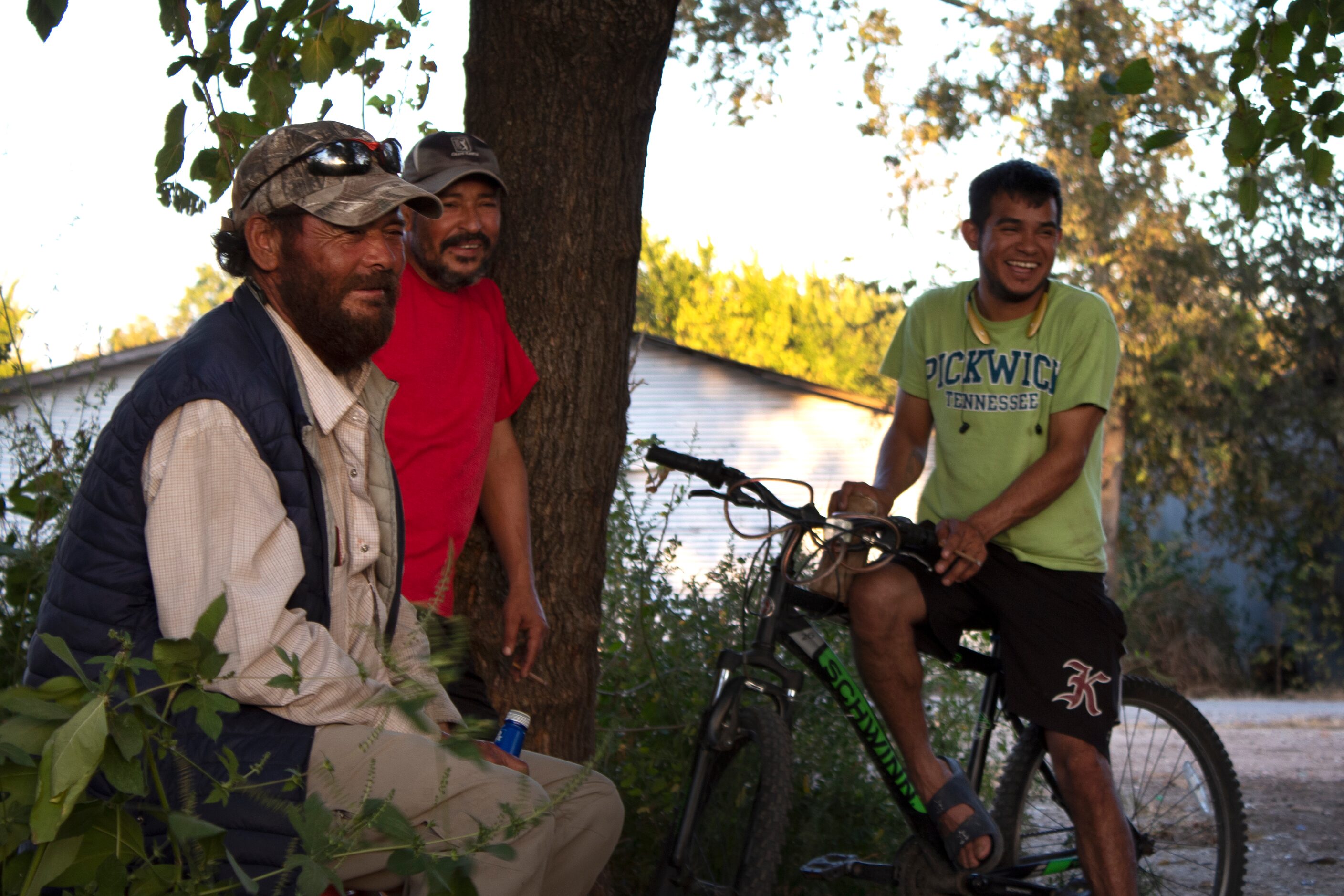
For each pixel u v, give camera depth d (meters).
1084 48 16.03
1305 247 17.17
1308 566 19.83
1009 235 3.30
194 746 1.90
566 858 2.37
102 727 1.57
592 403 3.34
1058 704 3.21
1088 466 3.38
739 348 31.00
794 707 3.42
